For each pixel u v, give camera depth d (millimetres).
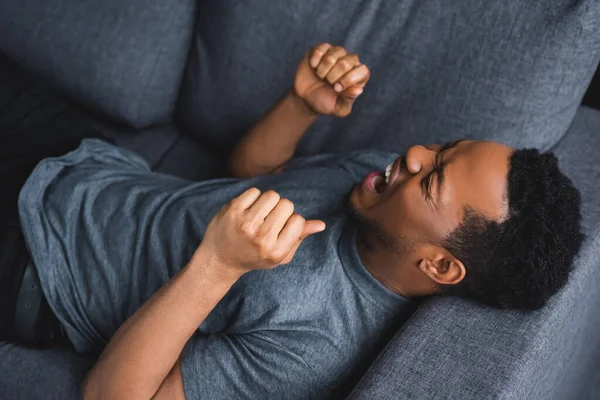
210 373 902
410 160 924
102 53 1319
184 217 1077
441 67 1129
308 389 922
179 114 1421
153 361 847
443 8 1099
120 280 1053
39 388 1010
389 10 1138
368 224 951
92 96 1365
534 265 845
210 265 816
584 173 1115
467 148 907
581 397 1343
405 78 1163
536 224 845
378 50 1168
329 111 1113
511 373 806
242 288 974
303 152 1311
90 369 966
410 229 907
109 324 1054
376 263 957
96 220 1097
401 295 974
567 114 1127
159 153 1404
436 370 822
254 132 1214
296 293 943
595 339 1188
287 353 912
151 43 1316
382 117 1211
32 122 1205
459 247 877
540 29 1039
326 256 972
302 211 1086
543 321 869
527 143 1127
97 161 1199
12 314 1048
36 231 1070
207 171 1385
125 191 1127
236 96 1312
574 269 934
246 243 779
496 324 872
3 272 1047
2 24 1354
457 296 930
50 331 1072
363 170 1138
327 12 1178
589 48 1050
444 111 1148
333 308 954
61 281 1067
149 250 1056
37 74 1389
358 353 952
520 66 1068
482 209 860
